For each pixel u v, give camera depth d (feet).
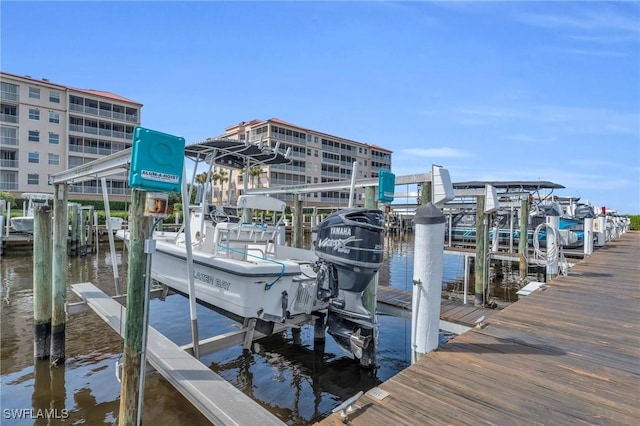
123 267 47.47
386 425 7.61
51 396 15.17
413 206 59.26
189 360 12.19
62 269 18.48
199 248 19.76
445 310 19.01
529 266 44.34
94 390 15.66
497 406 8.36
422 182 18.93
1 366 17.76
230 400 9.80
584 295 20.08
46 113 116.88
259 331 16.34
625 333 13.56
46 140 116.78
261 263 16.16
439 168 17.72
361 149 188.34
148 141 9.09
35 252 17.95
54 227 18.62
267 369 18.47
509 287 40.50
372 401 8.56
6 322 24.61
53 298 18.15
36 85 115.14
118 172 17.28
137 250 9.53
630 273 27.30
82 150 123.54
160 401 14.83
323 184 25.73
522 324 14.64
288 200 97.96
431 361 10.79
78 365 17.98
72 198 112.37
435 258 11.32
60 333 18.22
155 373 16.62
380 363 19.19
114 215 93.25
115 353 19.43
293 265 16.48
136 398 9.57
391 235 115.44
